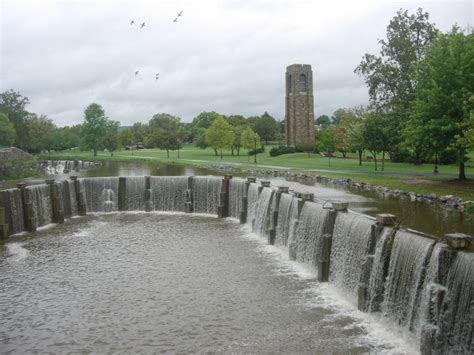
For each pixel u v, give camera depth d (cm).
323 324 2858
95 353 2609
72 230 5609
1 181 8669
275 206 4828
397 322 2738
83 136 17825
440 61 5900
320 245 3738
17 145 18988
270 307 3136
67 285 3653
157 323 2955
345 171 8681
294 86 16850
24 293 3500
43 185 5975
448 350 2331
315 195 5847
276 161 12438
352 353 2500
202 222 6016
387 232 2908
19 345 2719
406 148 7225
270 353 2541
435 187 5806
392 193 5884
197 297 3350
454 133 5797
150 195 6938
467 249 2355
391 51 8938
